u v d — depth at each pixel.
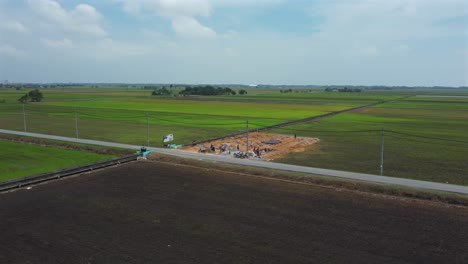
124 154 44.16
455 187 30.50
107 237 21.25
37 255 19.11
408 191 29.06
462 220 23.98
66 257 18.91
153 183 32.16
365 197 28.61
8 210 25.36
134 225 22.97
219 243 20.56
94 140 54.00
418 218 24.30
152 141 54.31
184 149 48.75
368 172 37.28
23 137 55.34
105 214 24.73
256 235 21.59
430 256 19.20
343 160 43.16
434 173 37.25
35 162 39.94
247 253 19.41
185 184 31.83
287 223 23.38
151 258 18.80
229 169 36.75
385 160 43.47
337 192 29.86
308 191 30.05
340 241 20.84
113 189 30.31
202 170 36.84
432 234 21.83
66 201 27.27
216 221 23.67
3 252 19.41
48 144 50.78
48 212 25.03
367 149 50.94
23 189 30.19
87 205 26.44
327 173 34.81
